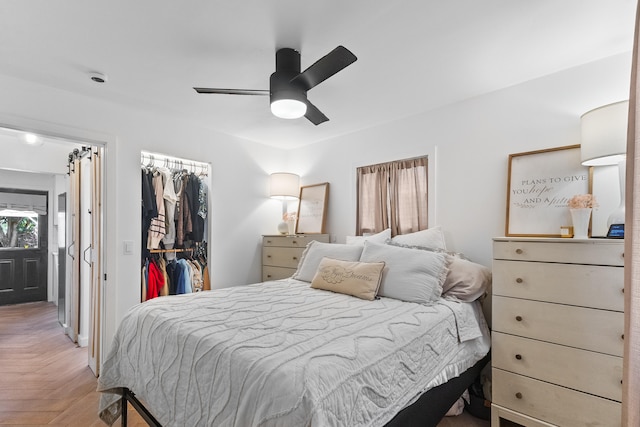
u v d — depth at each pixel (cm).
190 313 169
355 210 338
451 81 230
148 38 176
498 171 242
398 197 305
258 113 290
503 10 154
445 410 166
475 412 205
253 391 106
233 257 355
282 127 330
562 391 164
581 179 203
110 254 261
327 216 363
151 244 305
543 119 222
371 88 241
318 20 161
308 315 168
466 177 258
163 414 139
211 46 184
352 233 338
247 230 370
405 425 137
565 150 211
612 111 168
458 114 264
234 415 108
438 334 168
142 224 304
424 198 288
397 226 304
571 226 201
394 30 170
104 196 260
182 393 132
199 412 122
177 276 324
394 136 307
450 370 172
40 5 148
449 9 153
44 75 218
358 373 117
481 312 215
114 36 174
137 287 276
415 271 209
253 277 374
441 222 271
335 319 161
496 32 173
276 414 97
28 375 263
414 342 150
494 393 188
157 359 151
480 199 250
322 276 240
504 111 240
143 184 299
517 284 183
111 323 259
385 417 124
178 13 155
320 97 257
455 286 212
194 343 136
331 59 154
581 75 208
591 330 157
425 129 285
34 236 544
